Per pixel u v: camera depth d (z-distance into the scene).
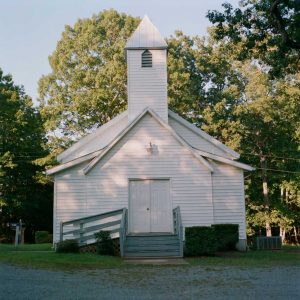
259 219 43.97
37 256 16.50
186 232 18.59
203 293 10.26
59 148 42.66
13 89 43.81
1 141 42.12
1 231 45.47
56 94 43.38
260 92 41.50
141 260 16.81
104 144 25.09
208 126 41.78
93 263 15.39
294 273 13.56
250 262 16.45
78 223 19.66
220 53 44.75
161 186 22.47
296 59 21.16
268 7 19.50
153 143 22.64
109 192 22.23
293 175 43.34
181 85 40.53
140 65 24.67
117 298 9.55
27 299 9.32
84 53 43.72
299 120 41.59
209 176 22.56
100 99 39.47
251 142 44.31
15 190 44.19
